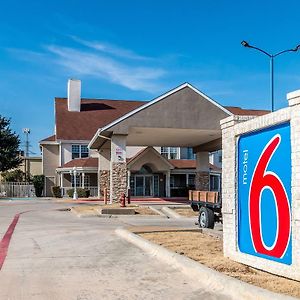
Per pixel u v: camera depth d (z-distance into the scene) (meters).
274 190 7.98
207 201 16.59
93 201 38.44
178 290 7.22
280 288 6.78
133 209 24.44
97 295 7.01
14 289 7.43
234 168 9.41
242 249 9.12
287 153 7.59
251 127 8.69
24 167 60.53
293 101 7.30
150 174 46.22
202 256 9.91
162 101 29.70
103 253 10.98
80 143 49.22
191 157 51.53
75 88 52.91
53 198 45.84
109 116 52.84
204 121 30.14
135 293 7.10
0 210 28.48
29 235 14.86
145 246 11.65
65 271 8.85
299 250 7.17
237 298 6.55
